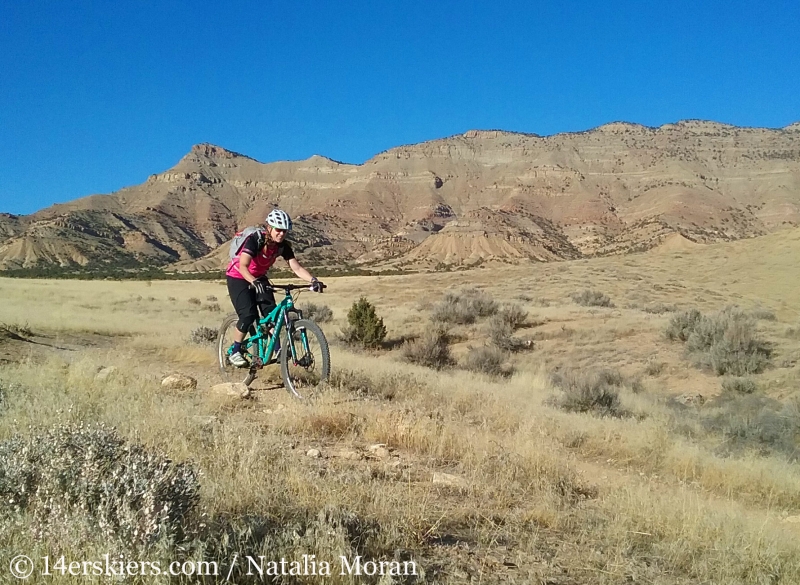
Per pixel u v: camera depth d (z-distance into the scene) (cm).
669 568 426
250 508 393
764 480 827
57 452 350
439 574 352
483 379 2002
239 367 816
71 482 324
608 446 907
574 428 991
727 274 6050
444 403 1009
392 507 429
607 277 6388
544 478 593
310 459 545
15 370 868
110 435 389
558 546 429
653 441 949
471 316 3731
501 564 381
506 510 491
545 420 1012
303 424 666
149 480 319
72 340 1711
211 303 5225
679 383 2262
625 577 393
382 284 7112
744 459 977
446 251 17938
